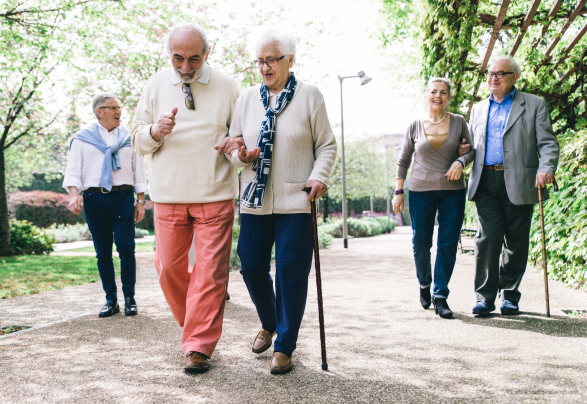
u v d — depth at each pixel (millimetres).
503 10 4566
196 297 2449
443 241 3609
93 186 3842
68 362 2561
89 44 8945
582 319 3256
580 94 6434
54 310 4250
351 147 28844
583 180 4520
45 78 9914
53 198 26312
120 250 3887
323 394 2020
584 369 2254
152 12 9250
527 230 3479
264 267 2525
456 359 2461
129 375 2322
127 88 10000
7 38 8320
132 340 3023
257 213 2439
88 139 3883
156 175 2580
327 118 2537
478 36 5641
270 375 2283
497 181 3473
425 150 3713
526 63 5961
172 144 2537
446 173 3645
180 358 2607
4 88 10781
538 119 3422
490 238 3467
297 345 2812
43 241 12977
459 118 3717
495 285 3479
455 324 3230
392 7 10859
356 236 21875
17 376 2340
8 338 3131
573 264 4672
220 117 2578
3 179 12078
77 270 7961
